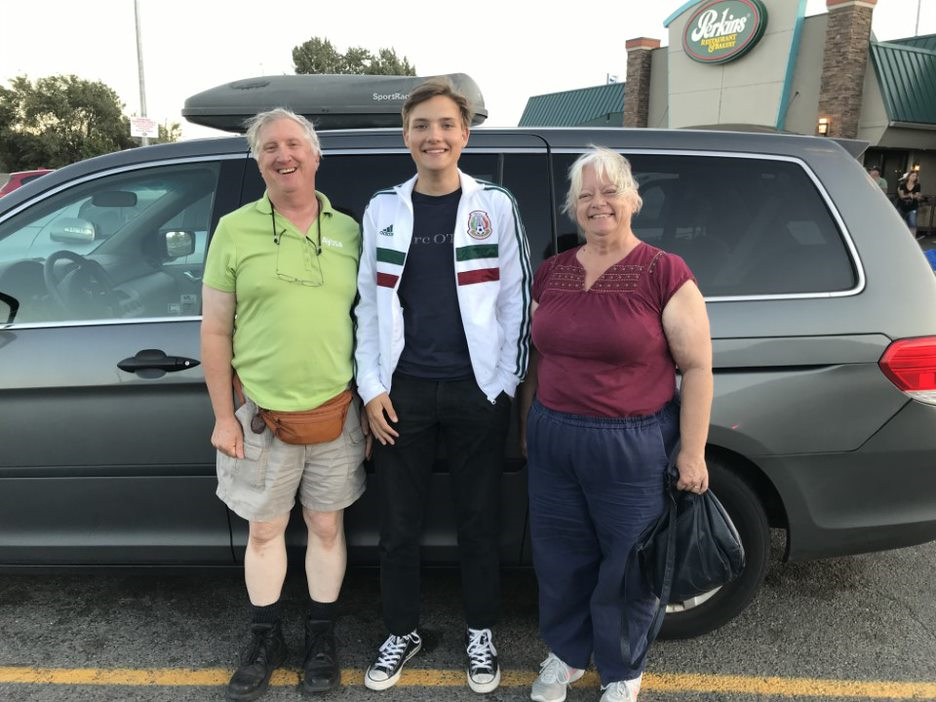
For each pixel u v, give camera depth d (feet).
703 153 7.61
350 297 6.62
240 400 6.94
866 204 7.43
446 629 8.21
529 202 7.48
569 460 6.27
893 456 7.13
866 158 47.91
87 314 7.43
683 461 6.12
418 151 6.24
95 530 7.59
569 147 7.62
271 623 7.33
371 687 7.15
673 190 7.55
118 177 7.70
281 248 6.30
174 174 7.73
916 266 7.27
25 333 7.34
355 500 7.23
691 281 5.94
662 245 7.46
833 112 45.93
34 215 7.66
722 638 8.00
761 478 7.43
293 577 9.30
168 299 7.45
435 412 6.62
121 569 7.83
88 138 137.28
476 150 7.61
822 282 7.18
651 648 7.82
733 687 7.22
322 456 6.82
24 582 9.14
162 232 7.68
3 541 7.63
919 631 8.11
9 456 7.36
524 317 6.64
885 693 7.11
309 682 7.09
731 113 51.57
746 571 7.53
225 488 6.86
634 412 6.06
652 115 59.62
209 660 7.63
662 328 5.99
